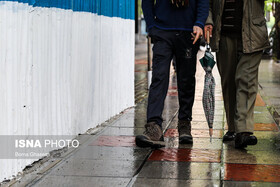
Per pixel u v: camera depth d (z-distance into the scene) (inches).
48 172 213.3
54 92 246.5
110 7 331.9
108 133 292.8
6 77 198.5
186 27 252.1
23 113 212.5
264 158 235.1
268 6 819.4
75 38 272.2
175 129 307.4
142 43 2145.7
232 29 255.8
